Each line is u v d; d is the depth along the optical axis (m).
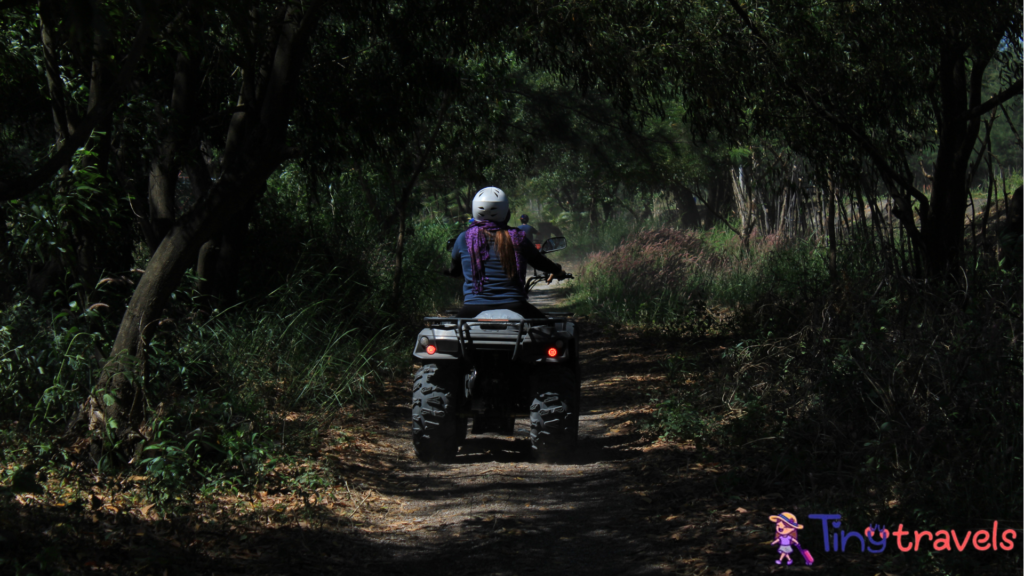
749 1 11.20
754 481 7.17
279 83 8.09
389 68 13.80
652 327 18.62
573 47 11.88
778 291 18.58
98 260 10.70
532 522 6.60
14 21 9.41
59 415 8.27
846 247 14.33
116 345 7.55
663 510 6.72
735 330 15.51
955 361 7.21
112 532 5.79
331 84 13.15
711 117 12.06
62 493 6.57
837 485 6.77
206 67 12.31
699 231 32.22
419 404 8.35
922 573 4.93
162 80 12.93
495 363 8.45
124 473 7.12
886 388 7.44
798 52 10.99
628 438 9.46
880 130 12.76
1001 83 12.16
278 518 6.60
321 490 7.35
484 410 8.44
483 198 8.72
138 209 10.99
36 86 11.09
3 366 8.34
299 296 12.88
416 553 5.98
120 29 7.00
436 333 8.19
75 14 3.42
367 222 19.30
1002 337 7.30
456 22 12.64
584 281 27.69
